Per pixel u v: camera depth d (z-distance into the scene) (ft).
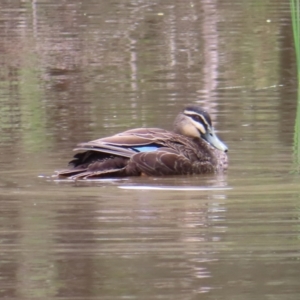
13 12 104.53
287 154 50.85
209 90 73.87
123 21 101.35
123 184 43.80
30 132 57.82
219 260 31.81
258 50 90.22
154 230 35.58
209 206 39.24
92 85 76.23
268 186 43.14
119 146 45.68
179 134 49.01
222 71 82.33
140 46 91.56
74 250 33.09
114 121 61.26
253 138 55.77
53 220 37.06
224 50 90.27
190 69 82.84
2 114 64.39
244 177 45.57
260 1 110.63
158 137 46.57
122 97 70.69
